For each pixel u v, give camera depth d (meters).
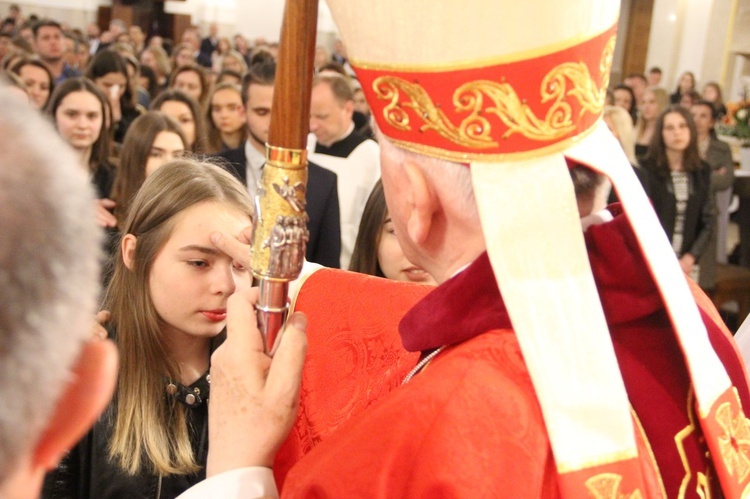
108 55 4.48
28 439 0.39
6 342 0.37
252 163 3.05
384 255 1.87
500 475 0.65
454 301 0.73
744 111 5.83
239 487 0.76
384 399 0.71
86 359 0.45
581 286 0.69
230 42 12.62
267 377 0.79
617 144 0.76
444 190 0.73
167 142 2.66
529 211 0.69
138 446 1.28
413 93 0.71
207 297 1.31
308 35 0.72
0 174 0.37
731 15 9.50
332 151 3.21
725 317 4.10
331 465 0.69
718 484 0.78
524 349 0.67
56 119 3.00
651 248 0.70
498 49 0.68
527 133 0.69
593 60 0.71
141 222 1.34
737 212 5.75
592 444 0.66
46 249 0.38
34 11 12.71
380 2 0.70
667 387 0.74
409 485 0.67
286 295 0.79
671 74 10.20
